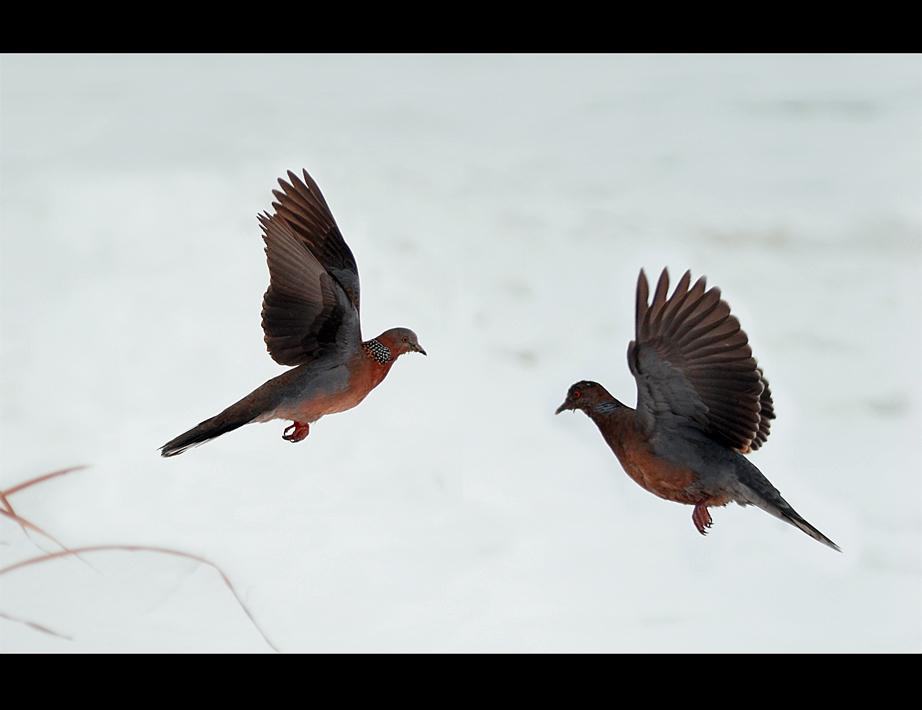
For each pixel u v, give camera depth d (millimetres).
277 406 8094
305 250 7656
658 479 7527
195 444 7941
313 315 8000
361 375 8250
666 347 7035
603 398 7703
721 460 7270
